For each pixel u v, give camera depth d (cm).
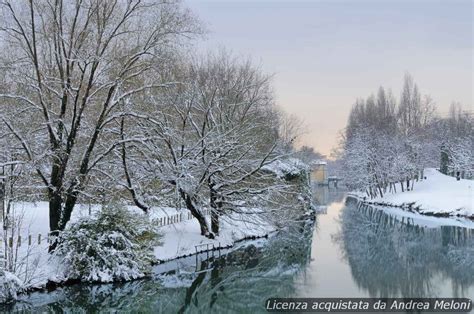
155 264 2188
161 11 2022
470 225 4000
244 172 2691
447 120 8512
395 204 5916
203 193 2777
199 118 2770
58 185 1895
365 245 2988
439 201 5150
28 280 1598
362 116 8469
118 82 1948
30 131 1947
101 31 1844
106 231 1850
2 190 1827
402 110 7706
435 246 2941
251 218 2925
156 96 2348
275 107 4550
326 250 2789
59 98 1919
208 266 2284
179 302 1727
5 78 1994
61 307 1617
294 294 1802
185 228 2762
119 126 2258
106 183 2409
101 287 1773
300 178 4050
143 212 2433
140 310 1634
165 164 2322
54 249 1800
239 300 1739
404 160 6600
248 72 3684
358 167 7350
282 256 2575
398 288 1877
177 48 2117
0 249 1603
